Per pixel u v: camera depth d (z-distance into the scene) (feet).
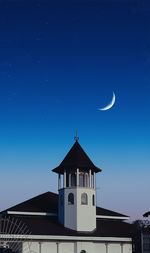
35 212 277.64
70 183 278.87
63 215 273.95
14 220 267.59
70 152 284.41
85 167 279.49
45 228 265.95
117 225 290.97
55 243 262.06
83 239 265.75
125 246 276.62
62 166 279.08
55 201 299.17
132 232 279.28
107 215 294.46
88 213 275.80
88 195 278.46
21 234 253.24
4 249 243.60
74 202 274.57
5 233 251.39
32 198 301.84
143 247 271.28
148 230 276.41
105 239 270.46
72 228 270.67
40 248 257.75
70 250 264.93
